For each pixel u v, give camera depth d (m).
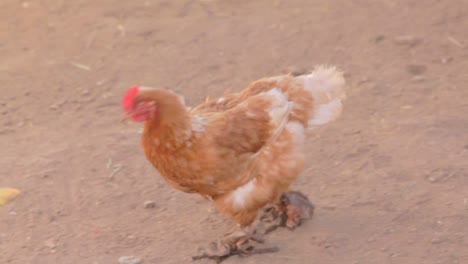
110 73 16.77
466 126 13.80
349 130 13.90
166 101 9.38
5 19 19.72
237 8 20.20
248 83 16.14
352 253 10.35
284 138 10.18
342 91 11.01
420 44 17.62
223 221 11.34
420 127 13.84
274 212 11.34
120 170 12.86
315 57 17.25
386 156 12.88
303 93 10.62
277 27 18.88
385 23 18.83
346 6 20.02
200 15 19.78
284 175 10.16
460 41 17.67
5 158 13.31
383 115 14.48
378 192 11.80
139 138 13.99
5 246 10.81
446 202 11.41
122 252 10.60
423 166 12.48
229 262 10.34
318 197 11.77
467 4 19.59
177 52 17.72
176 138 9.50
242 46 17.92
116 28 19.05
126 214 11.60
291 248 10.57
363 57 17.14
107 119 14.81
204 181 9.83
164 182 12.48
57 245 10.80
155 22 19.38
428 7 19.62
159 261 10.38
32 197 12.05
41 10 20.19
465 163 12.50
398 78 16.03
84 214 11.62
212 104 10.61
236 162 9.77
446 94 15.20
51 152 13.49
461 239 10.49
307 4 20.33
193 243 10.80
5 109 15.25
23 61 17.44
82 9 20.25
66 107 15.34
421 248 10.35
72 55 17.67
